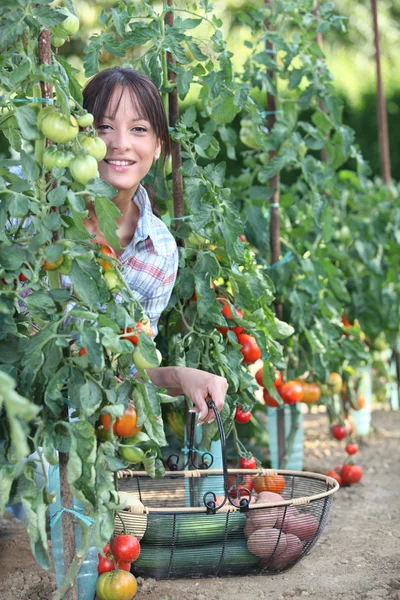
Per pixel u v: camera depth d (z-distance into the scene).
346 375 3.96
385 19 10.43
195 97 7.38
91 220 2.62
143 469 3.25
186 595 2.36
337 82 9.02
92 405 1.93
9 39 2.00
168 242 2.73
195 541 2.45
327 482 2.79
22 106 2.04
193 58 3.25
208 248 3.15
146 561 2.46
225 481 2.38
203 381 2.49
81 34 6.70
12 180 2.08
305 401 3.59
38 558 1.88
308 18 3.70
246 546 2.50
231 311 3.10
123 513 2.39
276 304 3.74
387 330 4.72
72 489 1.92
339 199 4.53
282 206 4.02
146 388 2.15
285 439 3.62
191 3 3.27
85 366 1.95
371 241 4.53
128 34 2.95
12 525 3.15
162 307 2.79
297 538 2.53
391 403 5.31
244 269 3.20
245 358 3.12
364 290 4.45
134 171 2.62
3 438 1.96
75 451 1.90
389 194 4.93
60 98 2.00
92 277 2.03
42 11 2.01
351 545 2.87
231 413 2.99
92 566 2.26
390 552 2.79
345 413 4.21
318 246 3.85
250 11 3.75
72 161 2.03
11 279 1.98
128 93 2.57
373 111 8.46
